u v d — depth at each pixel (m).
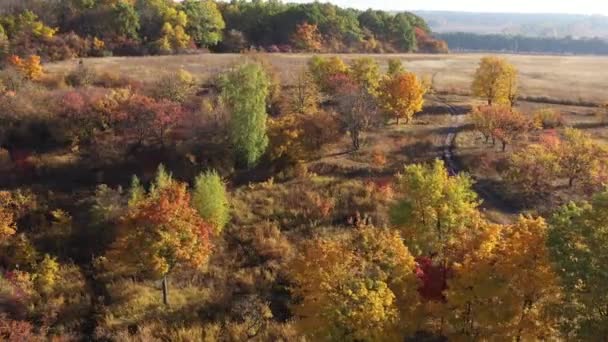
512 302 26.20
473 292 26.80
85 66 83.50
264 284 41.28
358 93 62.22
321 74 73.94
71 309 39.34
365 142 62.22
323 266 27.80
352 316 25.34
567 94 82.44
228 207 47.97
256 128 54.41
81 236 48.38
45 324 37.09
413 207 34.81
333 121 59.03
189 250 37.75
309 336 27.23
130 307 38.88
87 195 54.00
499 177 54.16
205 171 55.38
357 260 28.59
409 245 34.06
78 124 61.69
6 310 38.00
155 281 42.03
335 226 47.91
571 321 23.77
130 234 37.66
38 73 78.56
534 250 25.44
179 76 74.88
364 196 51.44
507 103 71.56
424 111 74.31
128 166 57.94
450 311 28.36
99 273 43.81
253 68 54.12
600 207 23.08
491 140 62.41
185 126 60.19
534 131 63.28
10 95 66.50
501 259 26.19
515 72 72.00
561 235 23.47
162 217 37.38
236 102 53.97
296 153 56.56
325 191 52.53
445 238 33.88
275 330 35.56
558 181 52.72
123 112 60.50
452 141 62.72
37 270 43.06
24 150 61.12
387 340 26.03
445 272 31.61
